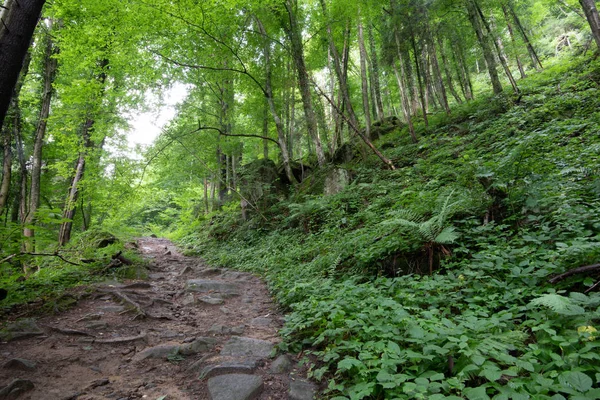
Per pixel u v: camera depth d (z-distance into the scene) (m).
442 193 5.35
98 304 5.10
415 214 4.99
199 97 13.23
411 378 2.20
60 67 9.77
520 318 2.83
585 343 2.16
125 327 4.20
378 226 5.61
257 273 7.69
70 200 10.72
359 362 2.33
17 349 3.36
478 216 4.77
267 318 4.59
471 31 13.88
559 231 3.71
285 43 11.93
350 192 9.01
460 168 6.17
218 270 8.08
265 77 12.41
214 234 12.98
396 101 23.64
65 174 11.10
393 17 11.37
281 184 13.69
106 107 10.44
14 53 3.27
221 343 3.70
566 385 1.83
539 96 9.55
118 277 6.83
